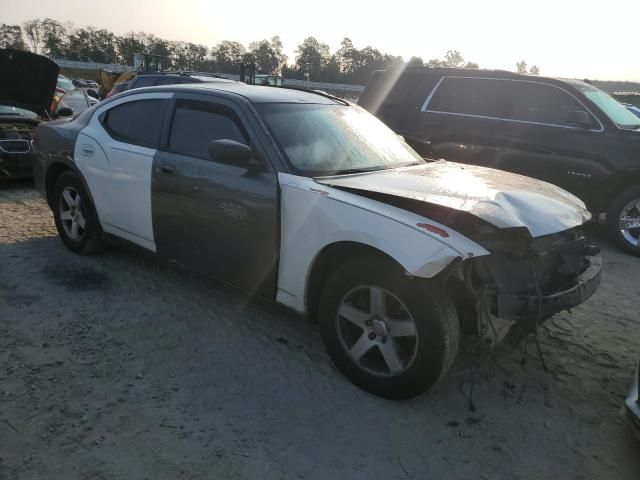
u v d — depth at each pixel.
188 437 2.74
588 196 6.49
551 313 3.02
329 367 3.44
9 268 4.76
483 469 2.64
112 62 113.25
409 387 2.98
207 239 3.79
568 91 6.57
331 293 3.20
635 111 12.04
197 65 108.38
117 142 4.46
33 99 7.58
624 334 4.14
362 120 4.39
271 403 3.05
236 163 3.43
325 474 2.55
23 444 2.61
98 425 2.78
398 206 3.05
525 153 6.75
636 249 6.25
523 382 3.40
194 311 4.13
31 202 7.21
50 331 3.70
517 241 3.03
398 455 2.70
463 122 7.21
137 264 5.02
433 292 2.82
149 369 3.32
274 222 3.36
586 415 3.10
